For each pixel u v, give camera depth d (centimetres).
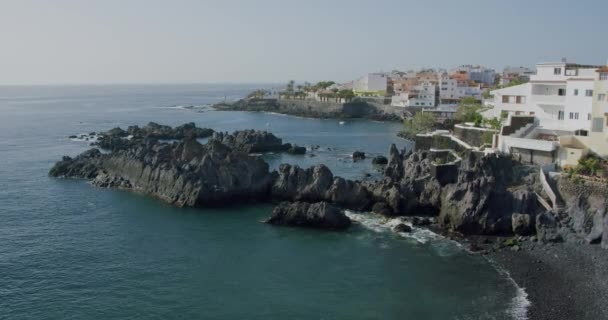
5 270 7181
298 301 6344
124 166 12012
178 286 6738
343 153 16862
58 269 7238
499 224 8344
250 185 10619
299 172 10600
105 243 8212
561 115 11556
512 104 13250
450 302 6244
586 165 9306
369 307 6188
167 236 8519
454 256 7575
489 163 9950
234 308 6188
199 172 10650
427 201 9612
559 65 11819
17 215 9625
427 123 19600
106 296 6475
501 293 6400
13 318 5969
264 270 7212
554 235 7881
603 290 6284
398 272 7088
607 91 9906
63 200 10612
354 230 8756
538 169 10225
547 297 6231
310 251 7869
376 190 9950
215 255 7731
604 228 7619
